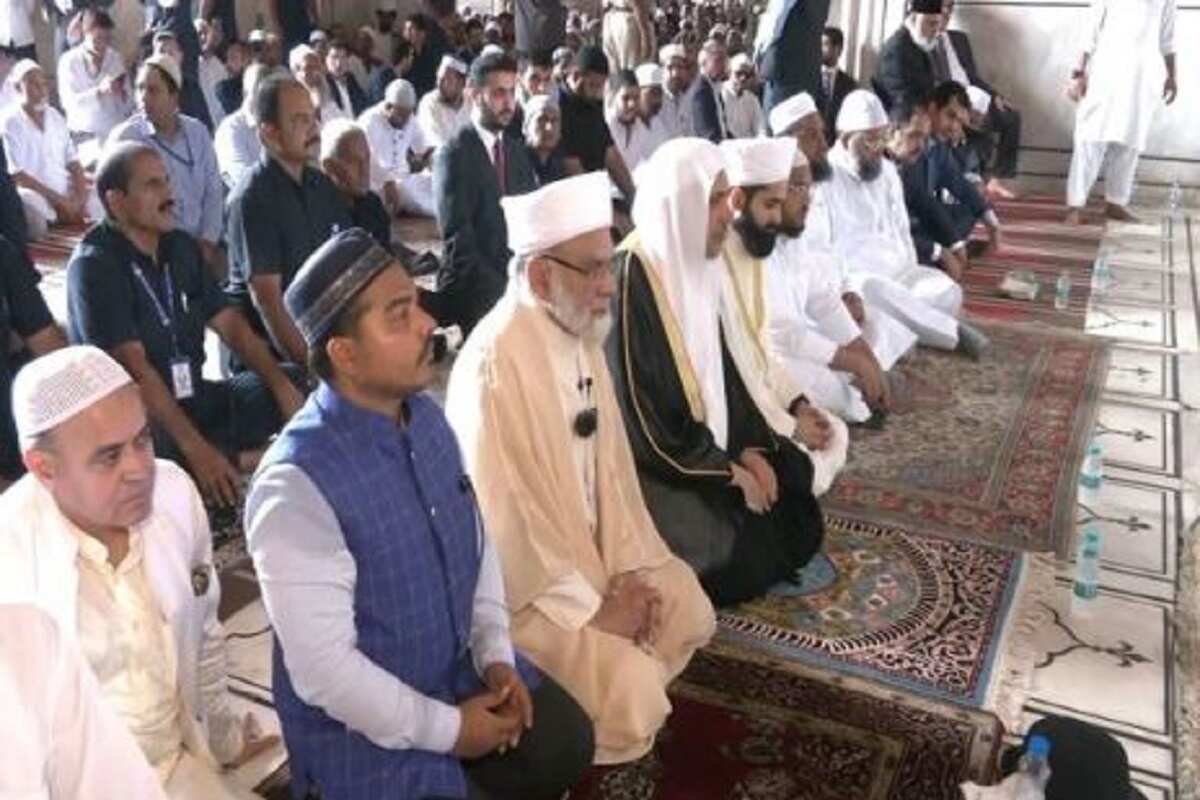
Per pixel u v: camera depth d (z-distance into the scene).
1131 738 2.24
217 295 3.20
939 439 3.75
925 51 7.06
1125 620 2.68
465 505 1.73
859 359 3.77
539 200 2.11
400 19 12.27
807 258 3.74
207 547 1.72
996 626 2.62
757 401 2.91
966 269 6.14
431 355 1.58
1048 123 8.62
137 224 2.92
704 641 2.36
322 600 1.52
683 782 2.06
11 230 4.12
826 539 3.04
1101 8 7.17
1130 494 3.39
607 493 2.28
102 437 1.42
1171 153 8.28
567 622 2.10
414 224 7.02
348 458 1.55
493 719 1.69
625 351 2.53
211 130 8.32
